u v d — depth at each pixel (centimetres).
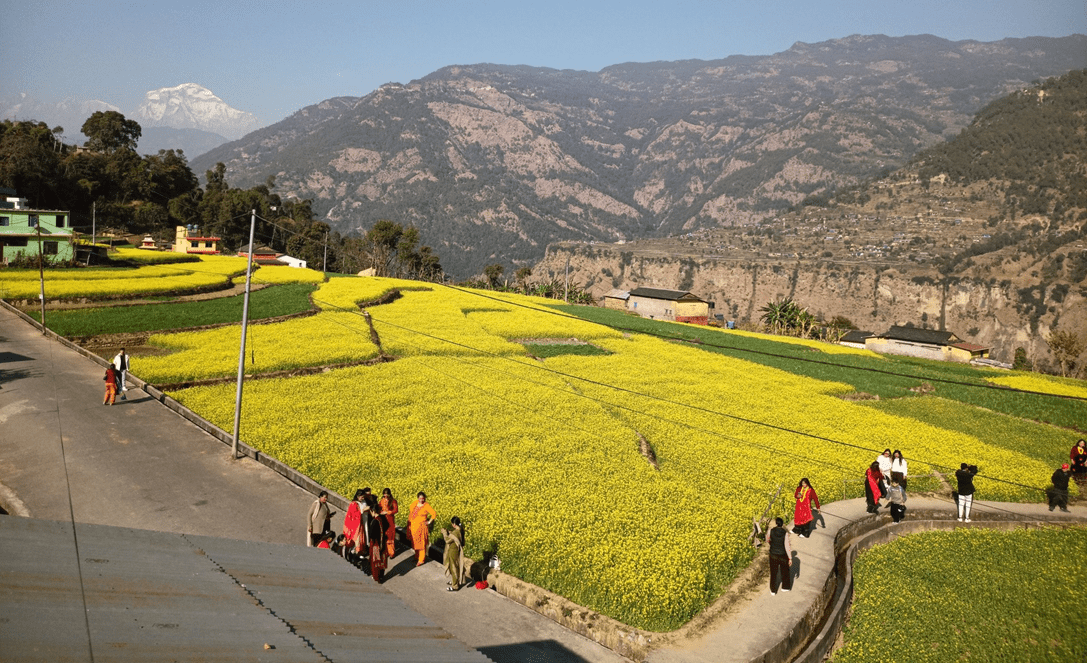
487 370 4484
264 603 832
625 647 1639
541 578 1898
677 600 1795
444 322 5972
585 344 5850
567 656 1608
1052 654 1856
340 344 4778
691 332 7512
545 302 8875
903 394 5019
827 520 2503
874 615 2016
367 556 1908
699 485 2761
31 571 731
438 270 15812
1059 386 5812
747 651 1623
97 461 2594
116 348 4525
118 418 3097
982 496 3062
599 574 1889
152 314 5519
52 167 14200
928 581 2264
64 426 2930
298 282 8319
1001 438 4144
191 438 2922
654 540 2164
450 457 2848
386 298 7294
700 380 4691
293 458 2727
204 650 670
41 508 2177
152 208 15300
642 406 3919
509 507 2320
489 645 1617
